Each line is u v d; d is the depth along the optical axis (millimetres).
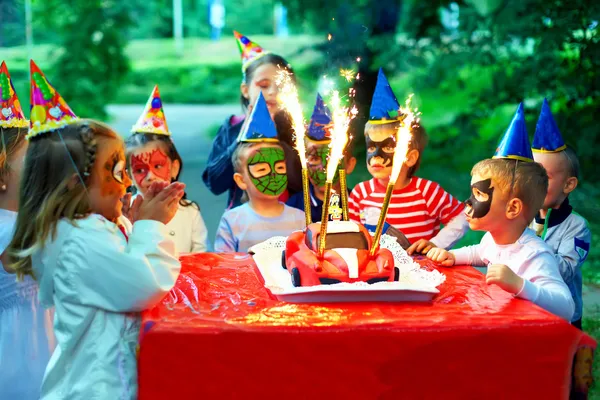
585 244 2850
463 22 8422
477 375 1910
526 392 1923
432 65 8938
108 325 2121
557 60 7582
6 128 2783
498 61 8391
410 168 3273
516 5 7449
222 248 3357
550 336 1905
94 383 2078
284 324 1898
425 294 2127
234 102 21266
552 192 2812
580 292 2965
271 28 37219
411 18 9258
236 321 1927
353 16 9492
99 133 2244
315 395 1894
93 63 13570
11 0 20312
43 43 20969
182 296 2189
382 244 2719
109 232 2188
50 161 2189
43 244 2184
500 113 11719
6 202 2785
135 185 3277
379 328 1884
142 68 24578
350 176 8922
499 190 2387
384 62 9031
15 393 2660
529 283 2207
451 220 3264
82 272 2102
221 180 4020
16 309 2672
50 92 2244
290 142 3840
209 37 36562
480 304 2104
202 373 1875
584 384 1954
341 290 2094
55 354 2211
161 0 35781
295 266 2289
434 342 1884
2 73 2801
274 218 3352
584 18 7219
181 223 3348
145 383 1873
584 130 7656
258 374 1880
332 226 2395
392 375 1896
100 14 13547
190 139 13312
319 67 9328
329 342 1872
